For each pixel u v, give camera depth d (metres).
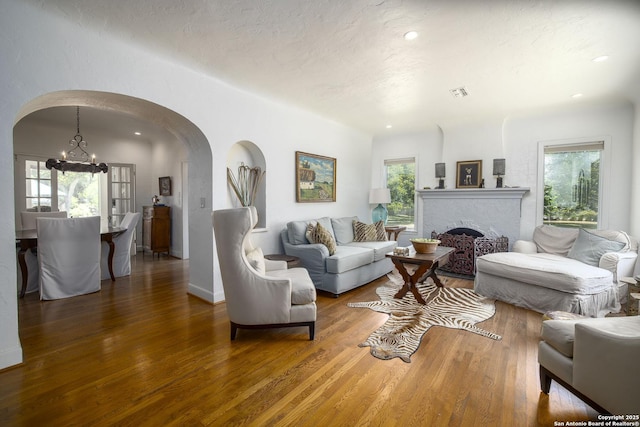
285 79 3.32
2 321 1.97
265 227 4.09
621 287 3.26
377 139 6.28
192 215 3.62
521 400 1.72
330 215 5.24
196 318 2.92
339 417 1.58
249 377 1.94
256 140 3.86
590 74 3.11
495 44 2.53
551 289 3.06
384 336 2.54
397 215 6.14
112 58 2.50
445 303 3.38
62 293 3.50
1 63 1.95
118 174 6.19
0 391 1.77
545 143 4.56
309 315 2.45
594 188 4.29
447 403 1.69
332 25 2.28
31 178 5.16
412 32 2.36
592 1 1.95
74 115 4.66
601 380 1.43
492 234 4.90
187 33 2.41
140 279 4.34
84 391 1.78
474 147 5.07
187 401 1.70
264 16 2.18
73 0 2.01
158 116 3.14
